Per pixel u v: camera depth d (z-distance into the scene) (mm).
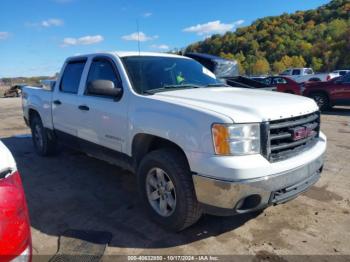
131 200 3967
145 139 3426
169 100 3184
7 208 1688
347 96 11352
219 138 2656
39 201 3947
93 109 4094
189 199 2930
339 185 4355
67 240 3043
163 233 3182
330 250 2881
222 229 3252
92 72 4340
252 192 2629
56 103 5012
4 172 1714
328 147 6398
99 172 5023
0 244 1653
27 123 6238
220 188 2637
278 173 2736
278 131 2898
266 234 3150
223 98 3221
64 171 5078
